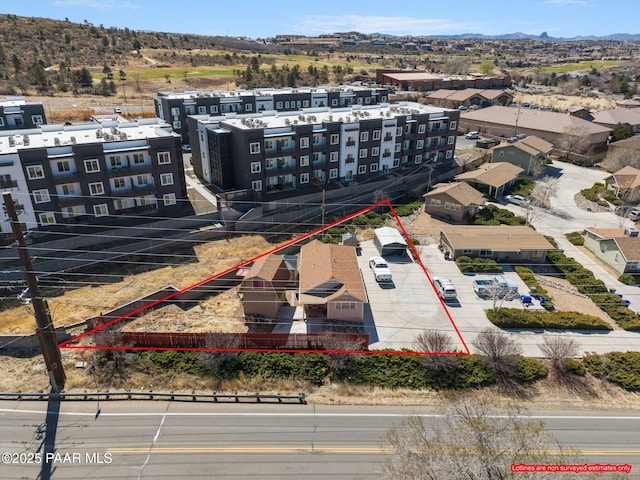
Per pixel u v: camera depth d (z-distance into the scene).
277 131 57.03
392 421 27.33
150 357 31.77
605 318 37.50
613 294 39.78
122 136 50.09
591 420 27.77
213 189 59.44
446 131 73.31
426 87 135.75
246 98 81.38
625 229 46.38
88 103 98.19
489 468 17.61
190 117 63.62
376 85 140.88
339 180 64.38
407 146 70.62
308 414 27.78
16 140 47.22
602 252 46.38
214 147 58.06
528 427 20.56
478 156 79.88
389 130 65.94
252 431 26.34
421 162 72.94
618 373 30.88
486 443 18.70
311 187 61.34
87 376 30.27
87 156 45.53
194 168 66.06
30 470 23.55
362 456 24.73
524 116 92.44
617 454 25.22
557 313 37.12
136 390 29.52
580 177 72.38
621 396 29.86
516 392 29.91
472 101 119.06
